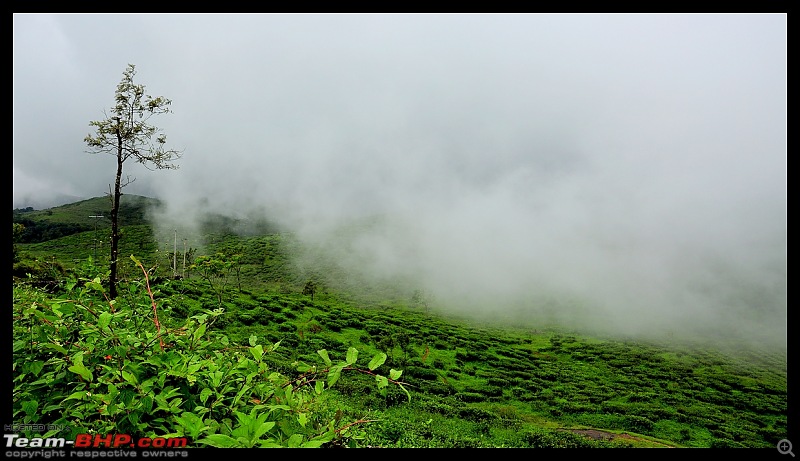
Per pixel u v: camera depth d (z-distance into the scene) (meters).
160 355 2.86
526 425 31.81
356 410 17.47
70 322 3.04
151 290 3.49
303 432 2.70
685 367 87.06
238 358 3.23
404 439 16.30
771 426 55.31
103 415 2.55
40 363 2.62
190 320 3.18
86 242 129.88
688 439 43.38
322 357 2.77
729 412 59.78
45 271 3.75
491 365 71.56
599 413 48.78
